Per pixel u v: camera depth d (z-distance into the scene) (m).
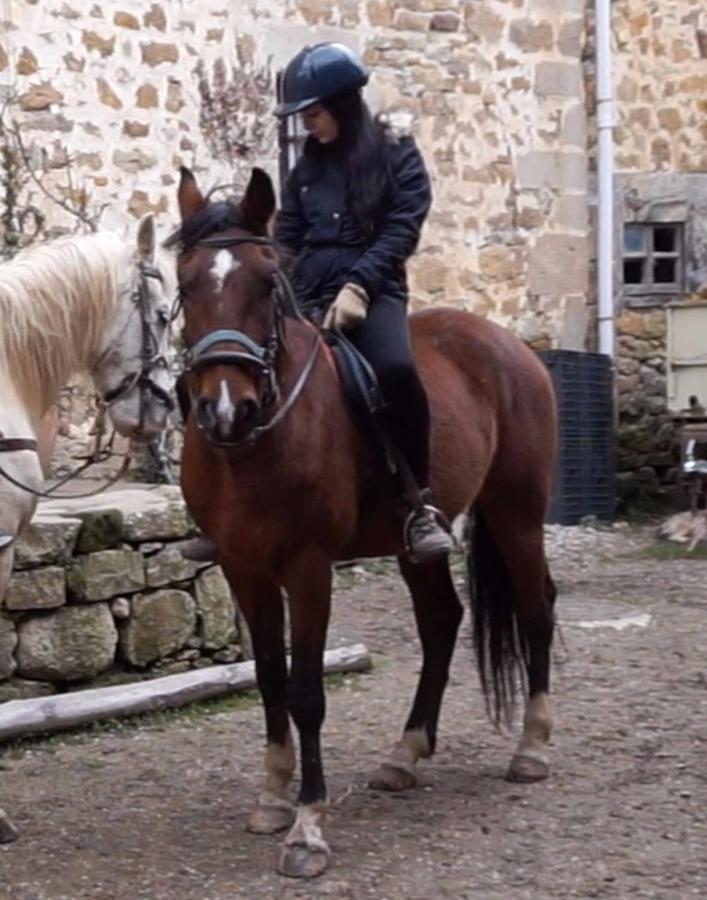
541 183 13.66
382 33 12.72
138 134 11.30
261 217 5.15
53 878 5.25
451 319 6.50
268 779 5.77
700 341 13.91
